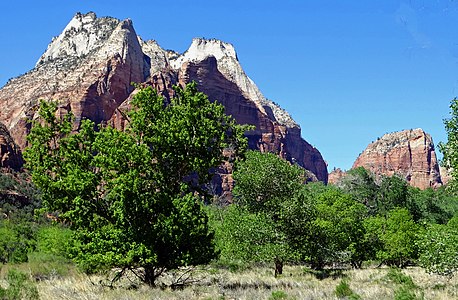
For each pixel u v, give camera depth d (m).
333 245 32.31
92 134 20.38
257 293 19.00
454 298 17.78
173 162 20.27
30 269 28.95
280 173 30.55
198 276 27.11
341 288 18.84
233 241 27.17
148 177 19.70
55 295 16.56
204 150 20.75
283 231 29.44
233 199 31.80
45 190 19.62
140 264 19.22
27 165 19.92
